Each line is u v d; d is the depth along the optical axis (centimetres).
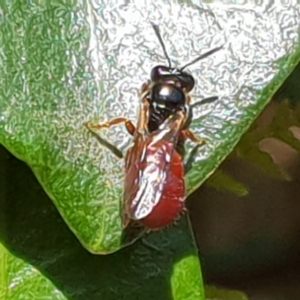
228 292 6
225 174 6
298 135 6
